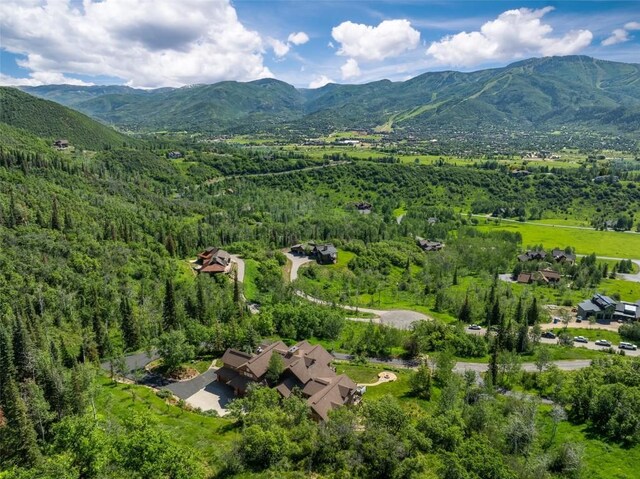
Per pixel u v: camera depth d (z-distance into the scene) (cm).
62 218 17762
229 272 18900
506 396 10681
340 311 16238
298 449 6969
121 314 12862
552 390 10969
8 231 15225
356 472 6525
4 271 13175
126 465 5519
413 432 7125
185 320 13100
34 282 13200
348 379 10012
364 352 12875
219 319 13938
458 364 12700
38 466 5897
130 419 6669
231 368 10831
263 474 6625
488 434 8181
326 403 8888
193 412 9394
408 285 19650
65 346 11225
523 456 8038
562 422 9488
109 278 15050
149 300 14488
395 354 13212
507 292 18850
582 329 15512
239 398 9825
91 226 18638
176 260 19250
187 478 5703
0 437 7125
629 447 8538
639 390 9569
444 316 16538
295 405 8338
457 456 6506
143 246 18850
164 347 11156
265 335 13575
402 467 6406
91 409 7675
